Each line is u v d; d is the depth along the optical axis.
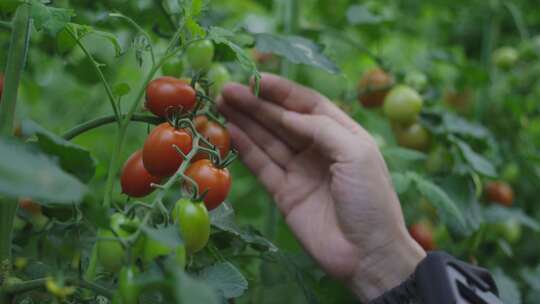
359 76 1.15
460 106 1.08
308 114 0.68
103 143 0.99
